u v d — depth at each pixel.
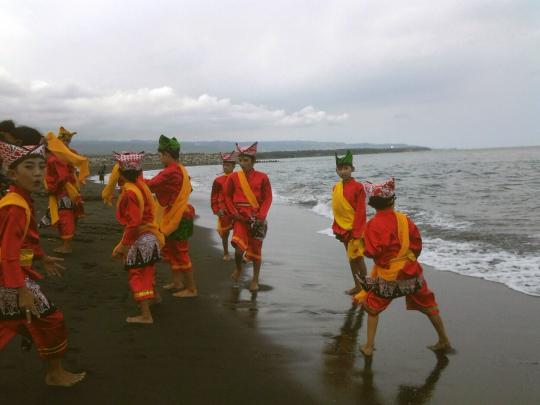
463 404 3.39
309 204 19.30
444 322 5.18
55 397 3.28
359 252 6.08
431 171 43.59
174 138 5.63
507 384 3.70
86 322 4.79
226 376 3.73
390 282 4.13
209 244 9.87
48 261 3.51
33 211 3.19
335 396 3.46
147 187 4.88
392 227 4.14
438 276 7.32
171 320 5.01
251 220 6.14
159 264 7.72
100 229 10.67
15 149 2.95
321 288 6.55
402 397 3.48
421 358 4.19
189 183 5.75
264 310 5.48
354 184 6.23
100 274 6.58
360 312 5.47
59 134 7.54
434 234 10.90
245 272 7.45
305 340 4.57
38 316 3.10
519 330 4.93
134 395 3.36
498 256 8.48
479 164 56.50
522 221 12.52
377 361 4.11
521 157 83.56
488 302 5.96
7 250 2.84
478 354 4.29
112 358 3.97
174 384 3.55
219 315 5.24
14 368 3.67
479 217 13.48
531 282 6.85
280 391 3.51
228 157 8.02
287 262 8.31
